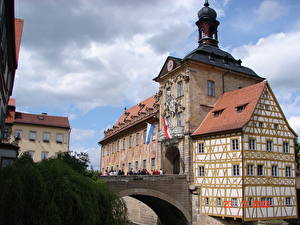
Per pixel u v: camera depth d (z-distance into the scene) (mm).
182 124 36812
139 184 31297
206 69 37812
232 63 40625
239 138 29938
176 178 33688
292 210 31562
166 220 37469
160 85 42250
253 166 29766
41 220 11945
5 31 18797
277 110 32781
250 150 29875
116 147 60375
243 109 32250
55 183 12922
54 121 61281
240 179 29203
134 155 50469
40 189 12297
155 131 43562
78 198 13023
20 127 57562
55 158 15836
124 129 54781
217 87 38156
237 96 35188
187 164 34625
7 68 23141
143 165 46406
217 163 31859
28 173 12477
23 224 11781
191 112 35812
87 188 14172
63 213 12594
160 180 32625
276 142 31906
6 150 18562
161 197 32375
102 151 71062
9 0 16703
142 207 42844
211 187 32125
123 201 16125
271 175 30797
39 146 58094
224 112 34469
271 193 30422
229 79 39250
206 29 42438
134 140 51375
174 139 36781
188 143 35062
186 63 36531
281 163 31812
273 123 32094
